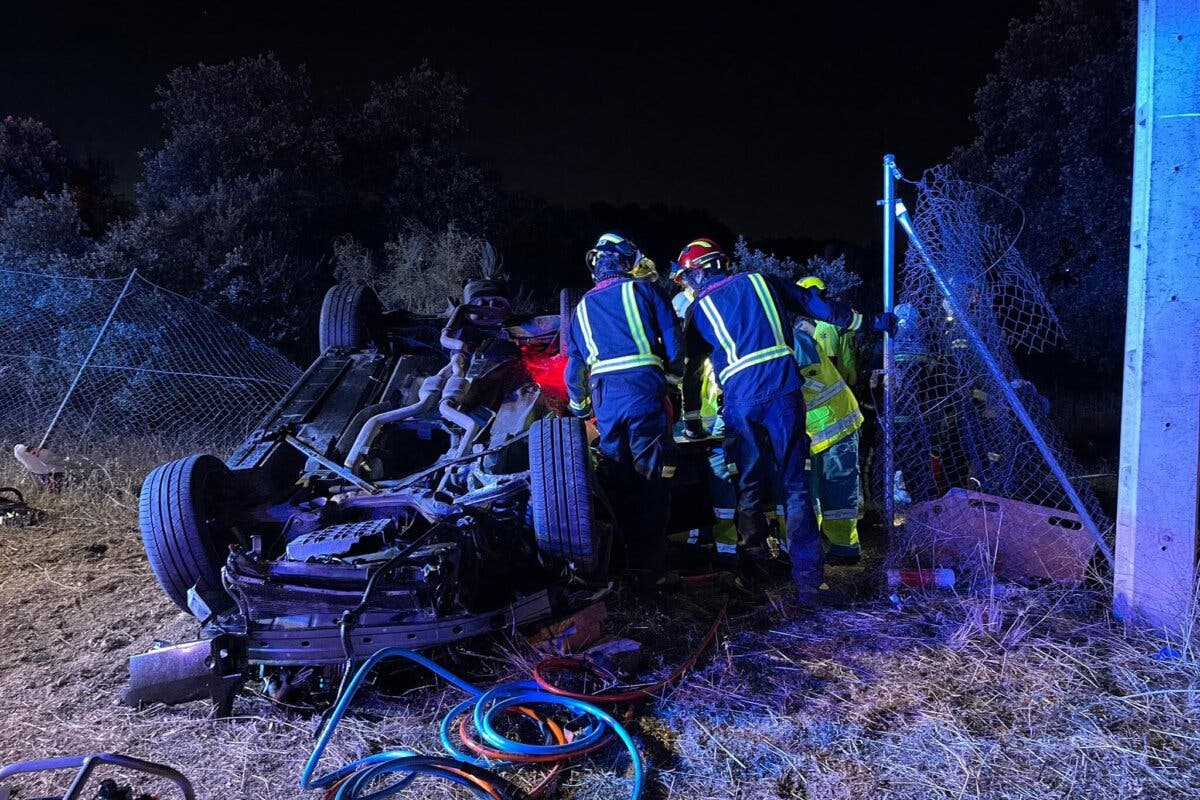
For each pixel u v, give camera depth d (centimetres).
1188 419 394
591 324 459
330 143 1360
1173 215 388
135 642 449
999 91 1217
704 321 471
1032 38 1166
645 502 461
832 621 440
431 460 560
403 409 496
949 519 501
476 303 599
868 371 703
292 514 425
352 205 1432
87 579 541
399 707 373
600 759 330
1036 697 356
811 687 374
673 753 333
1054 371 1202
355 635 364
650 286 458
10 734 359
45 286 979
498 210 1498
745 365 455
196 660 372
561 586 409
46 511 667
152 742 351
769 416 454
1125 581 411
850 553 521
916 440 580
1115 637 398
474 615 377
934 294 517
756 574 505
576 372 472
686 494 538
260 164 1331
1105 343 1117
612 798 307
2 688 401
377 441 518
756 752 331
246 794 316
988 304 521
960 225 509
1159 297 392
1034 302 544
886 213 489
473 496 412
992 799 298
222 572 369
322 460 474
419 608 370
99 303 979
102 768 333
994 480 585
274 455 484
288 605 369
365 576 366
